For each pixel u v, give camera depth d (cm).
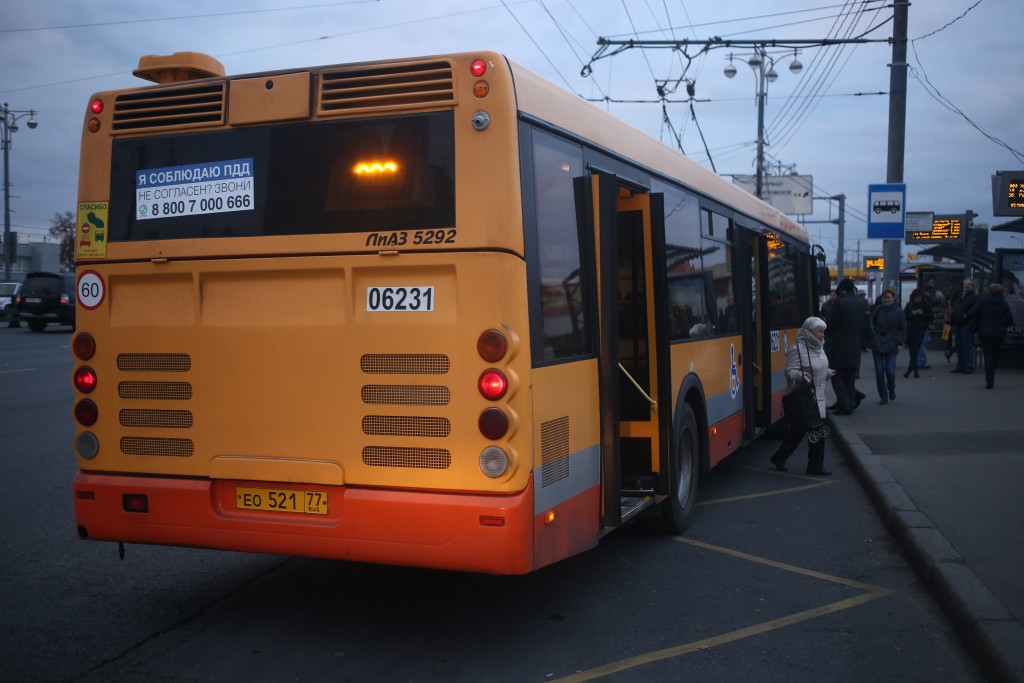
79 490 521
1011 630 462
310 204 478
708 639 505
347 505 465
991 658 442
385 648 489
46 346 2628
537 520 459
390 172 465
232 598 573
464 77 457
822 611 553
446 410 451
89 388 522
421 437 456
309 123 482
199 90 505
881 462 948
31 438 1103
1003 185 1738
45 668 457
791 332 1248
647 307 660
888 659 476
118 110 522
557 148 512
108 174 522
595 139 571
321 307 475
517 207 450
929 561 596
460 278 448
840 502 865
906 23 1634
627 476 669
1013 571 564
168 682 442
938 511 727
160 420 508
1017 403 1411
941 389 1630
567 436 503
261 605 560
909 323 1864
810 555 679
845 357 1333
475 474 446
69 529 720
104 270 519
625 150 630
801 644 498
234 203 493
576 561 664
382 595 582
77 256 525
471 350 446
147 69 535
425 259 454
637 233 665
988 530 664
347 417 469
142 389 511
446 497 449
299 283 480
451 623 530
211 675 451
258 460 486
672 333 700
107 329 518
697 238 795
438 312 453
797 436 1012
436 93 459
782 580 616
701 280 804
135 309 514
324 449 473
